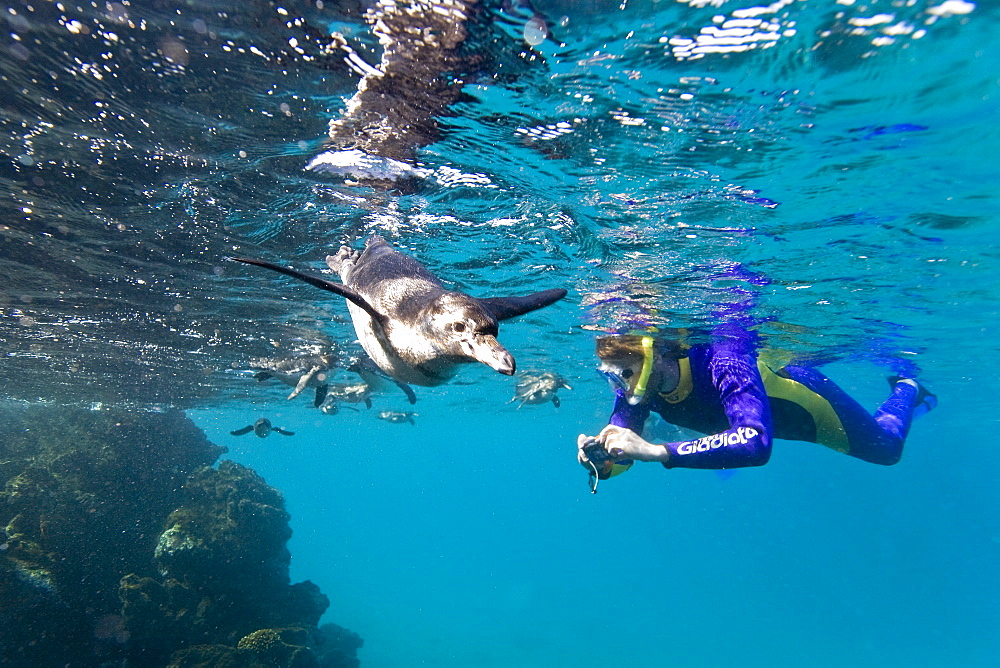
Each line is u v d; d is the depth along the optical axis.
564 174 1.68
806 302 2.77
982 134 1.41
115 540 3.76
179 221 1.97
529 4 1.11
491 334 0.99
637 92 1.33
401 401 7.15
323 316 3.05
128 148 1.57
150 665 3.18
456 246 2.20
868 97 1.30
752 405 1.48
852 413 2.03
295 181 1.75
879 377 5.34
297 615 4.07
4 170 1.65
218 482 4.18
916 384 2.63
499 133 1.50
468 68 1.27
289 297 2.73
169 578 3.42
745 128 1.43
